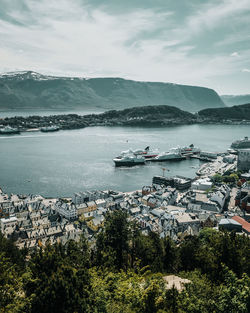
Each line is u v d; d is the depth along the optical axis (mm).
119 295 62062
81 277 63188
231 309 50000
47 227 193625
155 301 58312
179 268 103375
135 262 112750
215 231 146625
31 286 62500
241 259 80125
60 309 54656
